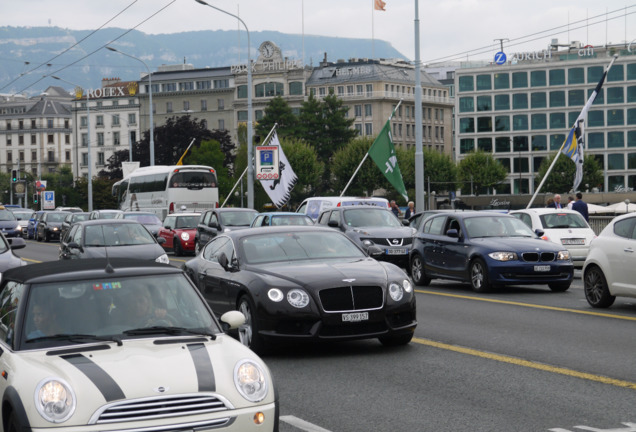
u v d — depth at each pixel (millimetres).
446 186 169000
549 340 15836
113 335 8375
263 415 7551
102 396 7230
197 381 7496
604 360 13656
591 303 20984
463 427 9617
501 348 15070
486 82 185375
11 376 7660
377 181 151625
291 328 14336
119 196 82812
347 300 14414
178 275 9320
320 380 12633
